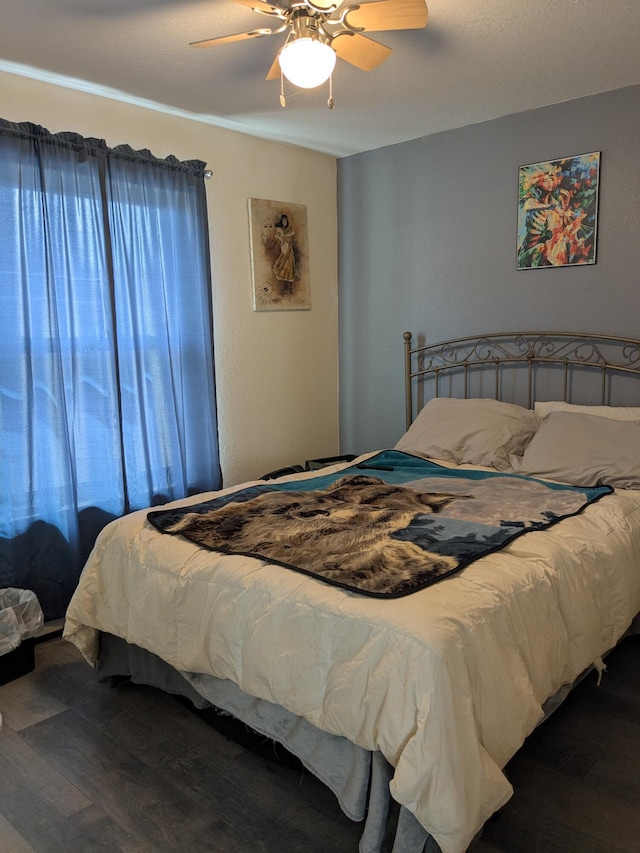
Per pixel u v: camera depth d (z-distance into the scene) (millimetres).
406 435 3598
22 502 2787
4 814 1812
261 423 3949
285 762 1957
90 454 3004
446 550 1965
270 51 2498
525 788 1853
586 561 2102
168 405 3266
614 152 3053
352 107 3199
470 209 3609
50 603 2932
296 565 1900
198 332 3404
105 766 2008
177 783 1924
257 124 3473
